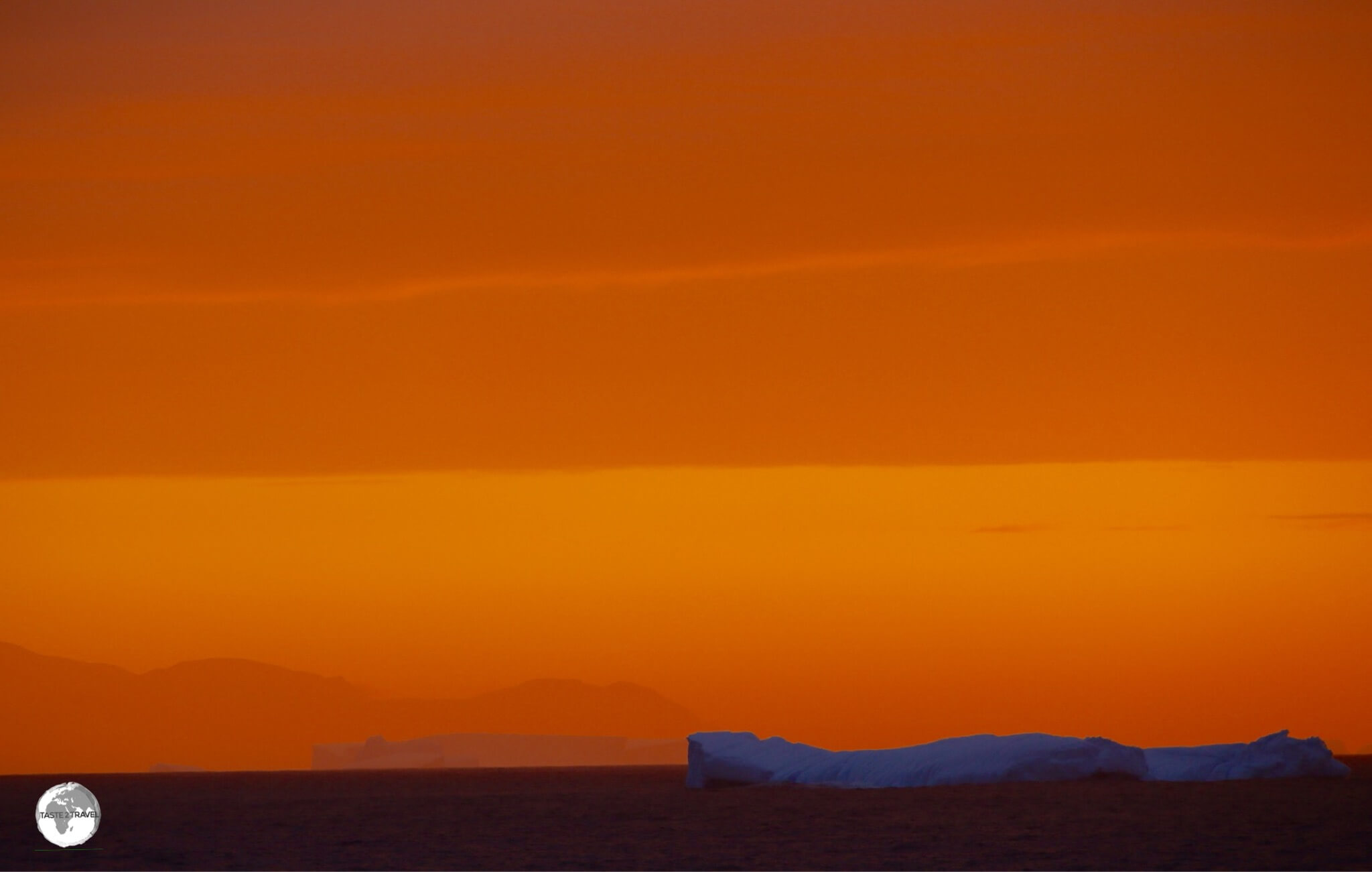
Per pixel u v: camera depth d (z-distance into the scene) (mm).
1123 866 185000
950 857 198375
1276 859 188375
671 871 191000
